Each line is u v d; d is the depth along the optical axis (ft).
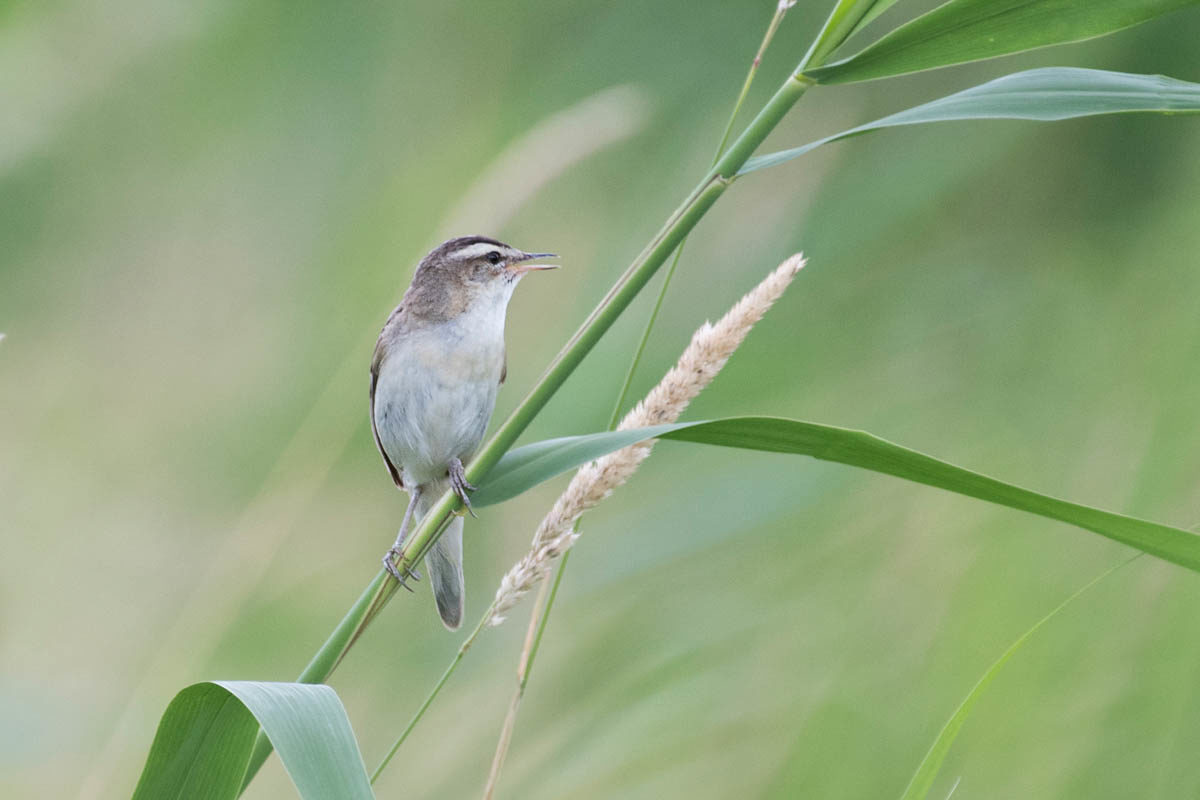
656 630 17.58
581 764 17.49
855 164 17.85
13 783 17.76
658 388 17.12
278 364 18.04
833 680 17.47
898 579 17.53
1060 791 17.37
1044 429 17.63
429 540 17.13
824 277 17.81
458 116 18.08
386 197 18.04
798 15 17.95
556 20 18.07
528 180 17.67
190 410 18.08
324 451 17.61
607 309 17.13
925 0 17.99
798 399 17.72
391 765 17.66
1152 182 17.85
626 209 17.92
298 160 18.15
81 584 17.98
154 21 18.20
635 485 17.69
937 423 17.70
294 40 18.17
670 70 17.98
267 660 17.76
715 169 17.12
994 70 17.92
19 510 18.04
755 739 17.48
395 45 18.13
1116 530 16.83
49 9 18.19
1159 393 17.51
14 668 17.89
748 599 17.57
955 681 17.44
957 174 17.83
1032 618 17.44
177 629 17.53
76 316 18.20
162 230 18.19
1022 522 17.51
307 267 18.10
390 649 17.78
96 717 17.84
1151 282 17.65
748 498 17.63
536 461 17.13
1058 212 17.88
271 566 17.79
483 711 17.58
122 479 18.07
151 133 18.21
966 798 17.39
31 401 18.15
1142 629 17.39
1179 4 17.06
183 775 16.65
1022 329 17.75
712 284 17.83
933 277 17.83
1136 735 17.37
